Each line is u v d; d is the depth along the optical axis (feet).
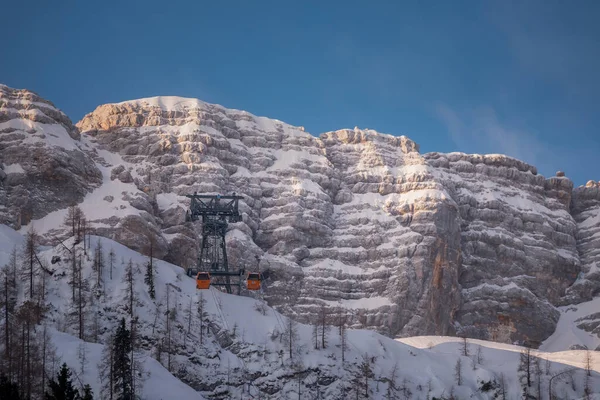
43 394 592.19
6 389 526.57
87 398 540.93
